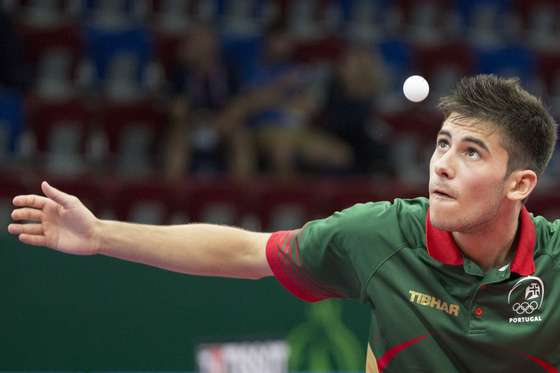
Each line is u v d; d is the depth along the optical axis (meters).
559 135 9.64
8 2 31.06
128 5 32.81
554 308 8.52
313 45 31.80
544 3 38.28
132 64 30.17
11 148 26.11
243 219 24.59
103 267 17.86
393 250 8.73
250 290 18.30
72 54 29.84
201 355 15.57
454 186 8.20
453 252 8.45
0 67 26.31
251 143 26.30
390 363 8.87
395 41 33.09
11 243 17.56
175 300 18.03
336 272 9.04
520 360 8.57
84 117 27.56
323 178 26.14
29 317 17.48
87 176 24.59
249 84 27.91
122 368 17.70
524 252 8.53
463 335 8.52
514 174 8.34
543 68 35.25
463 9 37.38
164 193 24.28
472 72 34.03
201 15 33.78
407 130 30.91
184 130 26.30
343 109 26.47
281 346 16.06
